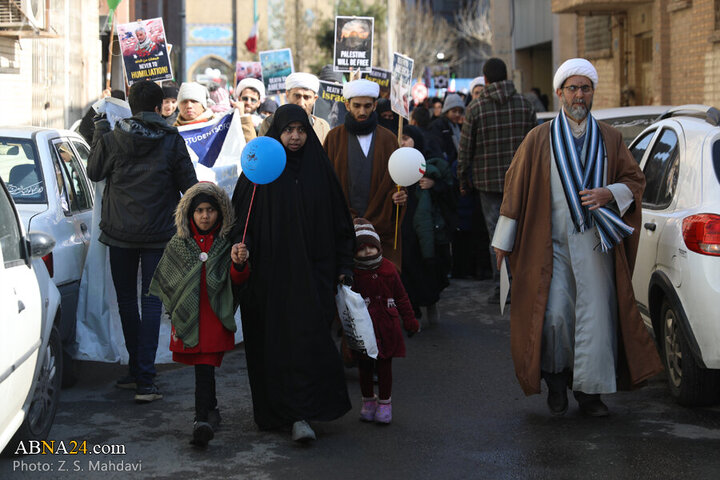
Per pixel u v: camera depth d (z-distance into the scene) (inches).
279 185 225.3
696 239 230.8
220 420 234.2
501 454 213.0
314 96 344.2
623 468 201.8
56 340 230.1
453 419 241.6
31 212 266.7
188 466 206.8
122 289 265.4
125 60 414.3
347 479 198.5
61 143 303.1
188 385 278.8
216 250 222.4
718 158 245.9
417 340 335.6
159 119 262.4
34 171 278.7
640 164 295.4
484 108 395.9
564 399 237.6
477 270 472.1
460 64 2965.1
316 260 226.8
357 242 236.8
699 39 692.1
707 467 201.3
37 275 218.5
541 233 233.3
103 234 263.9
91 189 317.1
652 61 831.7
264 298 223.9
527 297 233.6
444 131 492.4
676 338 246.8
